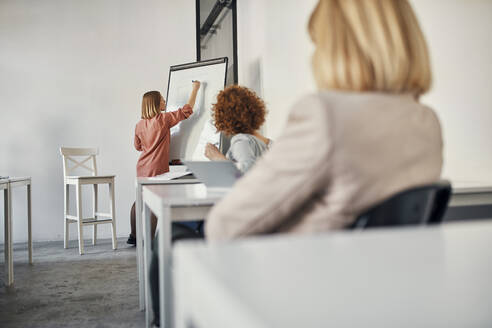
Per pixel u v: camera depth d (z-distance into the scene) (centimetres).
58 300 242
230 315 25
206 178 150
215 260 35
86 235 458
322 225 68
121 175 464
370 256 36
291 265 33
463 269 32
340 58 75
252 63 382
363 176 66
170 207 128
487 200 137
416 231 46
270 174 69
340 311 24
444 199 73
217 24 412
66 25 457
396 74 73
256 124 207
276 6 320
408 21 77
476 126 160
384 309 24
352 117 67
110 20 464
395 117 70
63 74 455
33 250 397
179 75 375
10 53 447
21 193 446
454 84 166
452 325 22
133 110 466
